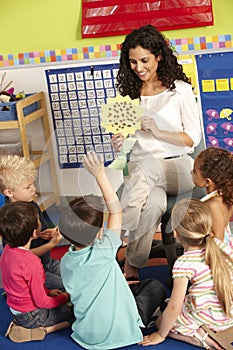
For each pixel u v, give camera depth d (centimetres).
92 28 344
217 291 208
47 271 266
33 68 361
